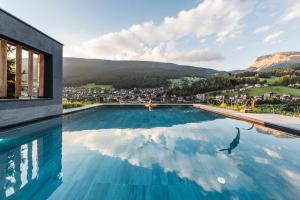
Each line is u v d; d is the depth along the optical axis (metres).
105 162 3.72
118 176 3.10
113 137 5.75
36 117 7.09
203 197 2.53
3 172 3.19
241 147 4.90
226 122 8.61
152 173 3.25
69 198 2.44
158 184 2.86
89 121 8.38
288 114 9.69
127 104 14.78
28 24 6.40
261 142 5.39
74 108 11.25
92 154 4.18
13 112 5.87
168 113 11.83
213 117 10.24
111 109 13.74
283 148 4.83
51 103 8.12
